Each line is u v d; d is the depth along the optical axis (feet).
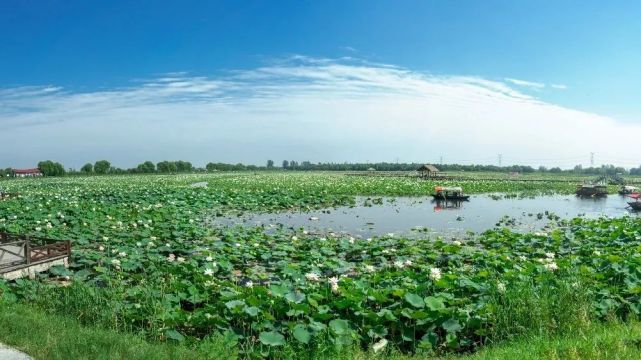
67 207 101.30
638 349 24.29
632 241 63.52
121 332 29.45
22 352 24.71
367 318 29.94
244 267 51.57
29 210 99.71
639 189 214.90
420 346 27.61
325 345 26.45
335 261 49.60
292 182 218.79
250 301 30.30
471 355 26.94
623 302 33.17
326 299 32.94
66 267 49.16
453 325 28.84
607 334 26.78
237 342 27.61
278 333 27.99
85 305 32.40
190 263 46.62
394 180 244.42
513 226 92.73
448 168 537.24
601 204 151.23
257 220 98.27
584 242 64.28
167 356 24.67
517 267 43.14
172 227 76.89
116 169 379.35
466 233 81.20
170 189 158.20
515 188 215.51
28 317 30.04
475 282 36.04
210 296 34.60
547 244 61.57
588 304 30.63
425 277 37.52
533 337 26.89
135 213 96.07
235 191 158.20
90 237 65.87
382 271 45.65
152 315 30.42
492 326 29.09
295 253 55.93
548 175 438.81
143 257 52.34
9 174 331.16
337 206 128.98
